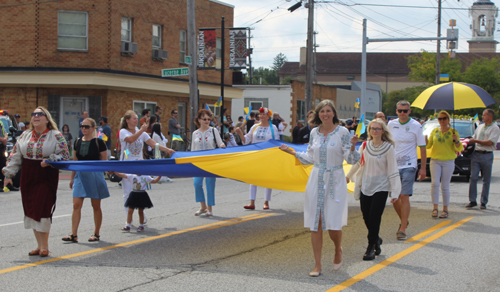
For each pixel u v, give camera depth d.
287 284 5.43
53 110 20.61
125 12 21.53
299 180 8.34
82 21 20.69
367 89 55.34
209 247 7.09
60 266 6.06
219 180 16.17
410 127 7.95
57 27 20.44
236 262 6.32
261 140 10.22
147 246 7.12
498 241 7.50
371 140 6.59
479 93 8.88
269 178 7.91
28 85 20.34
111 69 21.02
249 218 9.34
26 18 20.30
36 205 6.35
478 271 5.98
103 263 6.21
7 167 6.39
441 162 9.34
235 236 7.81
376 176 6.48
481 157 10.28
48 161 6.33
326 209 5.59
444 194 9.37
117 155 14.36
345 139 5.61
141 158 8.26
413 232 8.11
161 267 6.06
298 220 9.16
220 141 9.38
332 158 5.63
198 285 5.37
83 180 7.23
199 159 7.35
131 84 21.56
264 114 10.18
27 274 5.72
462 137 16.69
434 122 16.83
